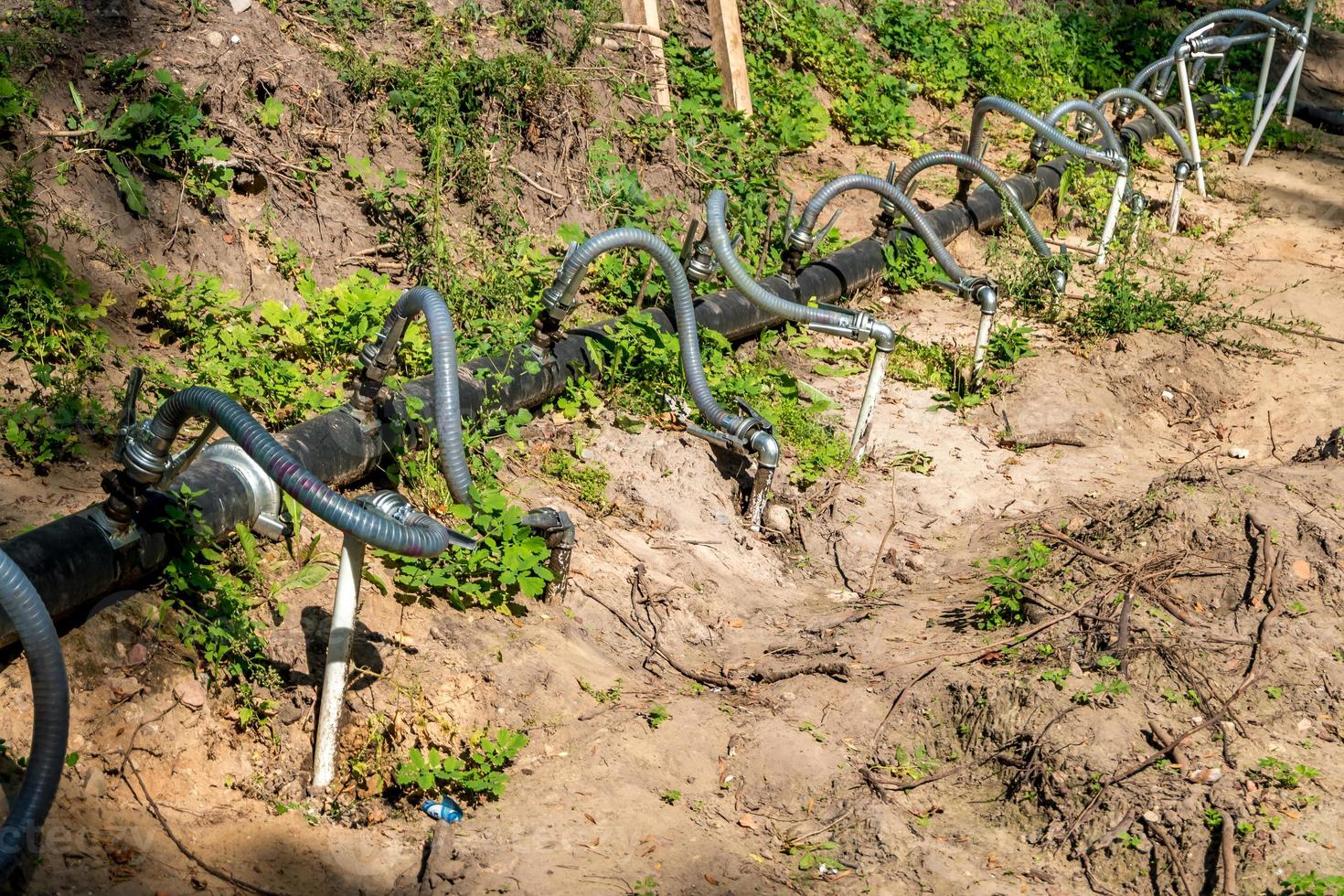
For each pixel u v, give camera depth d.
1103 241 10.60
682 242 8.50
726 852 4.12
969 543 6.61
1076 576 5.74
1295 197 12.91
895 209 9.20
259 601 4.62
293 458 3.63
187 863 3.71
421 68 8.12
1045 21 14.83
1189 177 12.89
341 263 7.13
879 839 4.27
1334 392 8.57
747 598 5.92
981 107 10.10
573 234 7.88
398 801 4.23
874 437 7.59
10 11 6.68
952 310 9.51
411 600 4.91
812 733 4.83
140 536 4.28
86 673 4.05
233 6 7.43
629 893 3.80
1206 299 9.79
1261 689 4.97
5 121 6.22
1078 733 4.66
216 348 5.95
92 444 5.22
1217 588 5.60
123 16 6.97
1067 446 7.87
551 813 4.18
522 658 4.83
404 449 5.64
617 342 6.86
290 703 4.35
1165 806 4.30
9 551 3.92
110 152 6.41
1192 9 17.02
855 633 5.61
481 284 7.37
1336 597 5.50
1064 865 4.25
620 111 9.23
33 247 5.75
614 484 6.28
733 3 10.34
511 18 9.09
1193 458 7.88
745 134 10.30
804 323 7.04
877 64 12.62
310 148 7.35
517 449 6.18
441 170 7.76
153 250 6.45
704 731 4.77
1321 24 18.25
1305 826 4.21
